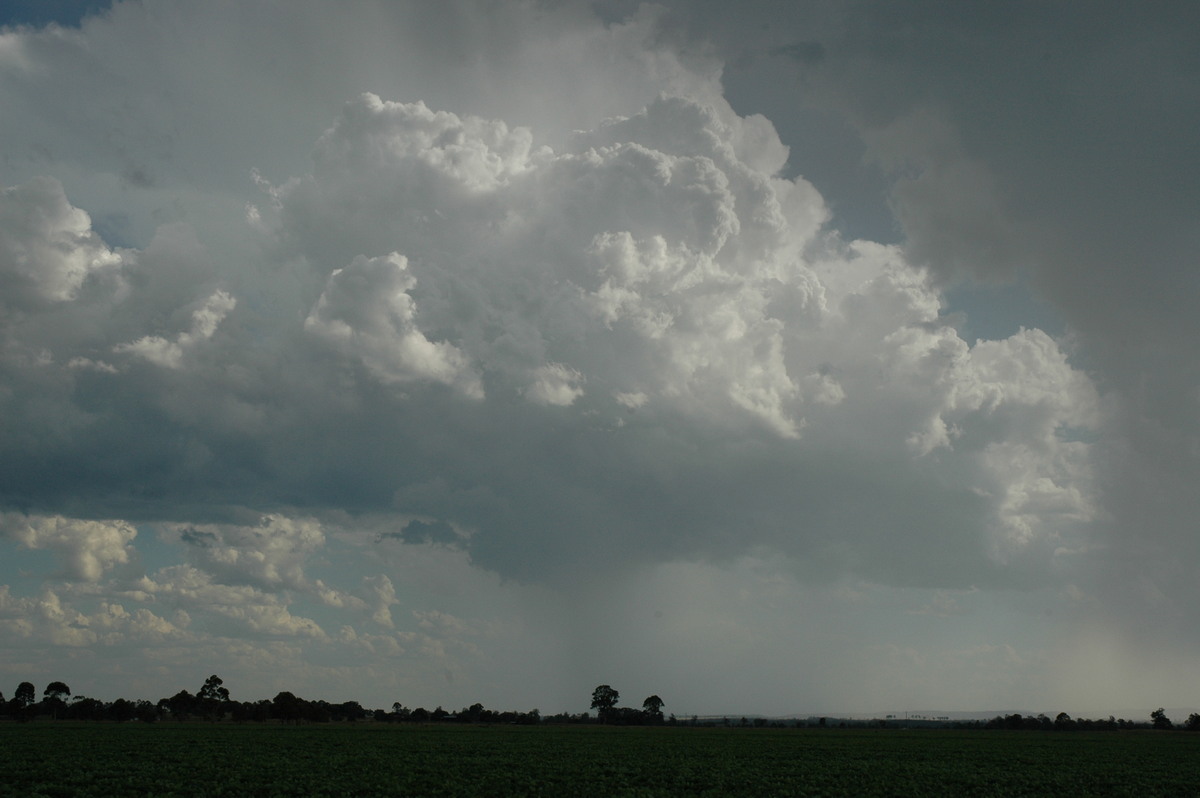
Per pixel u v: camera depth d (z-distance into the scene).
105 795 44.53
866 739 123.06
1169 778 59.97
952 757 79.81
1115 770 66.12
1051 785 54.91
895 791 49.97
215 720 185.38
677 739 115.88
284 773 56.19
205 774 55.12
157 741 91.50
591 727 183.12
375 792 46.50
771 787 51.06
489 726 179.25
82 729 121.62
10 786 47.56
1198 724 184.12
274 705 168.50
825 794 47.84
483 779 53.03
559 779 53.75
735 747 94.81
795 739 120.38
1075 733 163.38
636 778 55.41
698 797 45.97
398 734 120.06
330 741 96.56
